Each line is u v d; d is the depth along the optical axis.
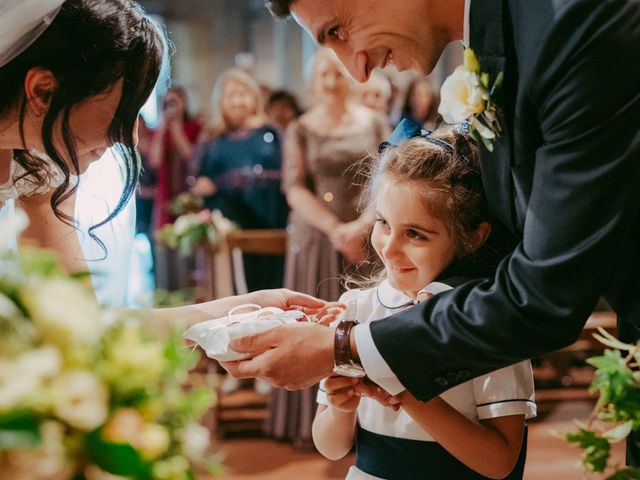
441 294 1.26
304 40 10.19
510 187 1.30
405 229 1.46
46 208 1.83
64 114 1.45
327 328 1.31
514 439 1.40
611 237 1.12
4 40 1.38
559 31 1.11
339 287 3.88
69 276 0.93
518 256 1.19
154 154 5.95
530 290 1.16
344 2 1.32
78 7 1.42
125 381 0.84
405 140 1.52
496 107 1.22
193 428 0.91
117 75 1.46
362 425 1.50
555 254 1.14
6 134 1.53
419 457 1.43
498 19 1.20
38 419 0.77
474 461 1.36
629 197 1.12
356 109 4.01
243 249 4.37
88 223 1.89
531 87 1.16
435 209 1.44
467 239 1.47
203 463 0.92
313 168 3.93
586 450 1.06
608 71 1.09
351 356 1.27
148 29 1.49
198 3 10.34
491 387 1.40
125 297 1.94
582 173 1.12
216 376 4.23
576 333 1.17
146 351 0.86
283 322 1.40
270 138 5.04
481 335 1.19
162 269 5.74
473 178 1.47
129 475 0.81
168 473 0.85
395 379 1.26
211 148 5.09
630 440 1.37
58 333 0.82
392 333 1.24
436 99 5.60
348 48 1.39
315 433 1.56
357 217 3.91
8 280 0.85
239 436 4.16
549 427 4.21
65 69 1.42
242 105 5.05
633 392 1.05
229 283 4.42
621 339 1.39
